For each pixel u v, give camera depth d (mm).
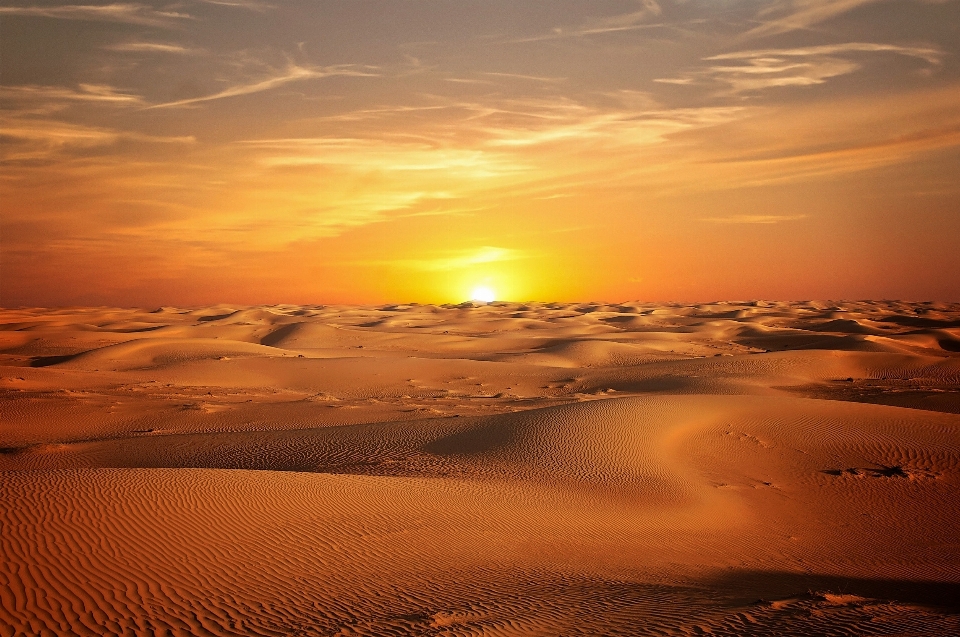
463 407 50281
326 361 73688
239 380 65375
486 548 19266
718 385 64188
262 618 13891
